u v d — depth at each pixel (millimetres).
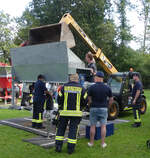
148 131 6156
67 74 5082
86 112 6859
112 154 4223
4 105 11820
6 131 5914
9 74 12852
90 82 6863
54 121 4590
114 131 6125
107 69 10258
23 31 27031
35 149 4453
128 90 9188
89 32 28625
